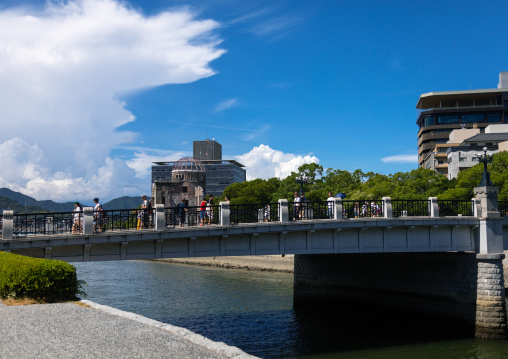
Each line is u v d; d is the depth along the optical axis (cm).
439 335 3262
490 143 10812
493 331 3109
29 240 2148
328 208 3156
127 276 6328
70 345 1098
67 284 1709
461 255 3325
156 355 1034
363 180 10912
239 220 2864
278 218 3012
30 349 1062
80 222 2442
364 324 3625
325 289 4156
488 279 3184
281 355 2741
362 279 3934
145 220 2569
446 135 13650
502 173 6525
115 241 2356
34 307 1520
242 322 3547
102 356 1018
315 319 3712
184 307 4103
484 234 3347
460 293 3300
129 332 1227
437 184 7856
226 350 1090
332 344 2995
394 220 3200
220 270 7062
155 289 5119
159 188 10456
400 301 3656
